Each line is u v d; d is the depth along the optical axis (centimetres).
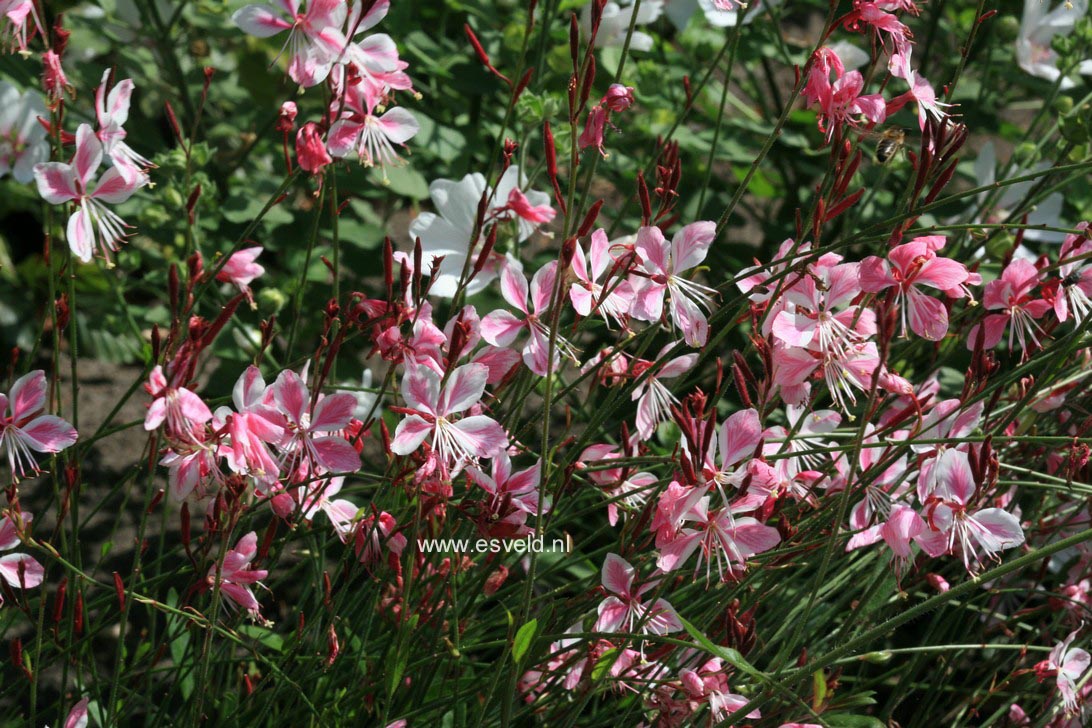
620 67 101
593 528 117
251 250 101
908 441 98
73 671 114
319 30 96
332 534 112
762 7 125
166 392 92
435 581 101
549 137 93
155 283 124
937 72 162
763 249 138
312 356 98
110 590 105
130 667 106
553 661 104
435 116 131
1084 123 112
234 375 122
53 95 94
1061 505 112
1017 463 110
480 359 97
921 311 96
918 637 117
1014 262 99
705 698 99
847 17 98
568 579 114
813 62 98
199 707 98
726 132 132
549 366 93
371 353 97
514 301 97
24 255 163
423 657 103
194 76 147
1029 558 93
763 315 99
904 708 116
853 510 103
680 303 97
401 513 103
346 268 133
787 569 107
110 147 94
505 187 101
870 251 121
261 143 145
